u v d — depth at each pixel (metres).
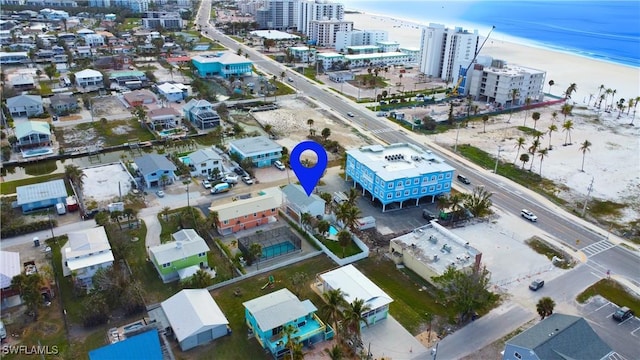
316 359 76.38
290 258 104.38
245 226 114.12
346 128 186.25
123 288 87.25
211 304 84.88
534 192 140.38
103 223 108.75
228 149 159.00
